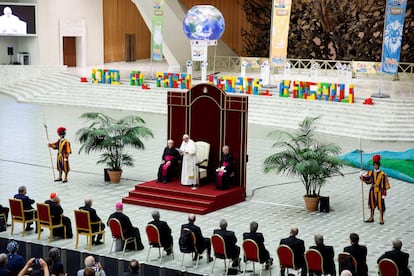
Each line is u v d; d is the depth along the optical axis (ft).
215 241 44.19
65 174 66.85
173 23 127.85
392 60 95.61
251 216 56.59
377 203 54.65
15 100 124.06
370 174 54.90
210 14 110.11
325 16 144.36
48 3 140.26
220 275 44.45
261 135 91.76
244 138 60.39
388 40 95.45
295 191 64.75
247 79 106.93
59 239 51.29
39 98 121.19
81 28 147.84
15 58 142.00
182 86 112.78
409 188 66.28
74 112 110.11
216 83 108.78
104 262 42.39
